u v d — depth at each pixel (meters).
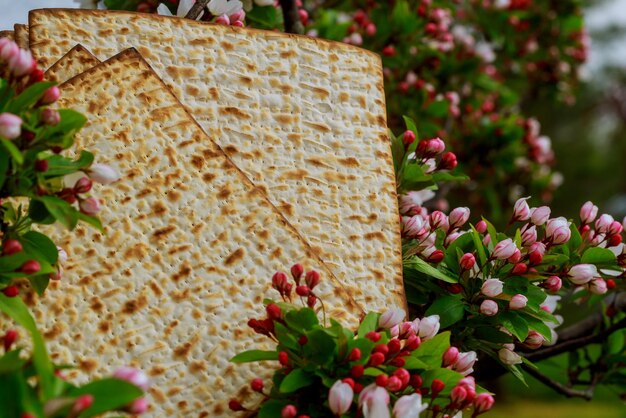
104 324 0.62
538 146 1.22
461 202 1.46
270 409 0.59
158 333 0.63
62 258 0.62
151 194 0.65
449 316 0.67
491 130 1.11
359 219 0.68
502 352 0.69
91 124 0.65
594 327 0.84
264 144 0.69
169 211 0.65
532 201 1.27
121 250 0.64
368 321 0.61
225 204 0.66
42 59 0.68
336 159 0.69
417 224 0.70
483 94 1.22
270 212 0.66
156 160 0.66
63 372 0.61
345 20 1.00
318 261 0.65
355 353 0.58
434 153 0.73
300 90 0.70
